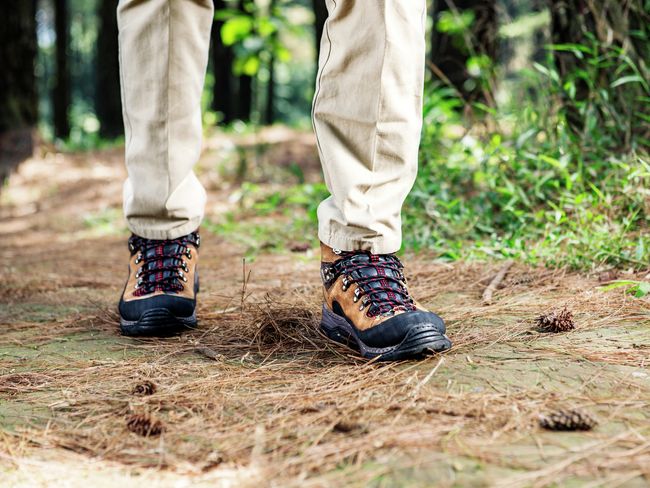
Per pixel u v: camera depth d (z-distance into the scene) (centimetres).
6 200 612
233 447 117
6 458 116
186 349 174
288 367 157
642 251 222
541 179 289
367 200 162
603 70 316
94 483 107
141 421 124
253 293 235
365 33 154
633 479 99
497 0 459
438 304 208
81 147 825
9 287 275
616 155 294
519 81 378
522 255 246
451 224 292
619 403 126
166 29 181
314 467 107
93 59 2188
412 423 120
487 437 114
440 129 373
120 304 194
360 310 161
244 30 582
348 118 159
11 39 702
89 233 454
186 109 188
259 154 621
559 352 156
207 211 468
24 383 153
